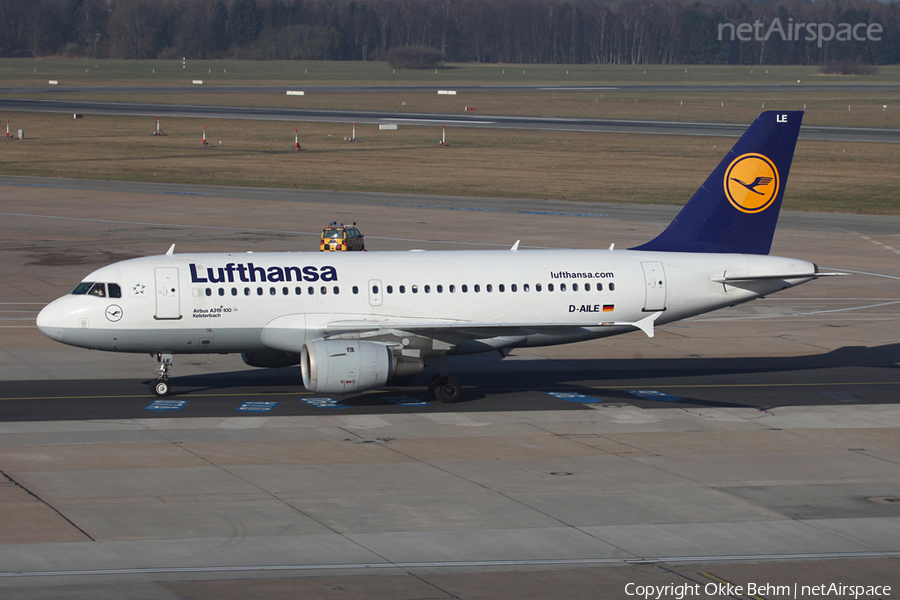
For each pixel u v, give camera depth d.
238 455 109.75
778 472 106.62
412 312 137.75
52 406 129.62
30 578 76.69
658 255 147.62
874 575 80.12
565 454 112.12
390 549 84.00
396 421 125.38
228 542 84.81
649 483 102.38
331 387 126.25
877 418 129.62
